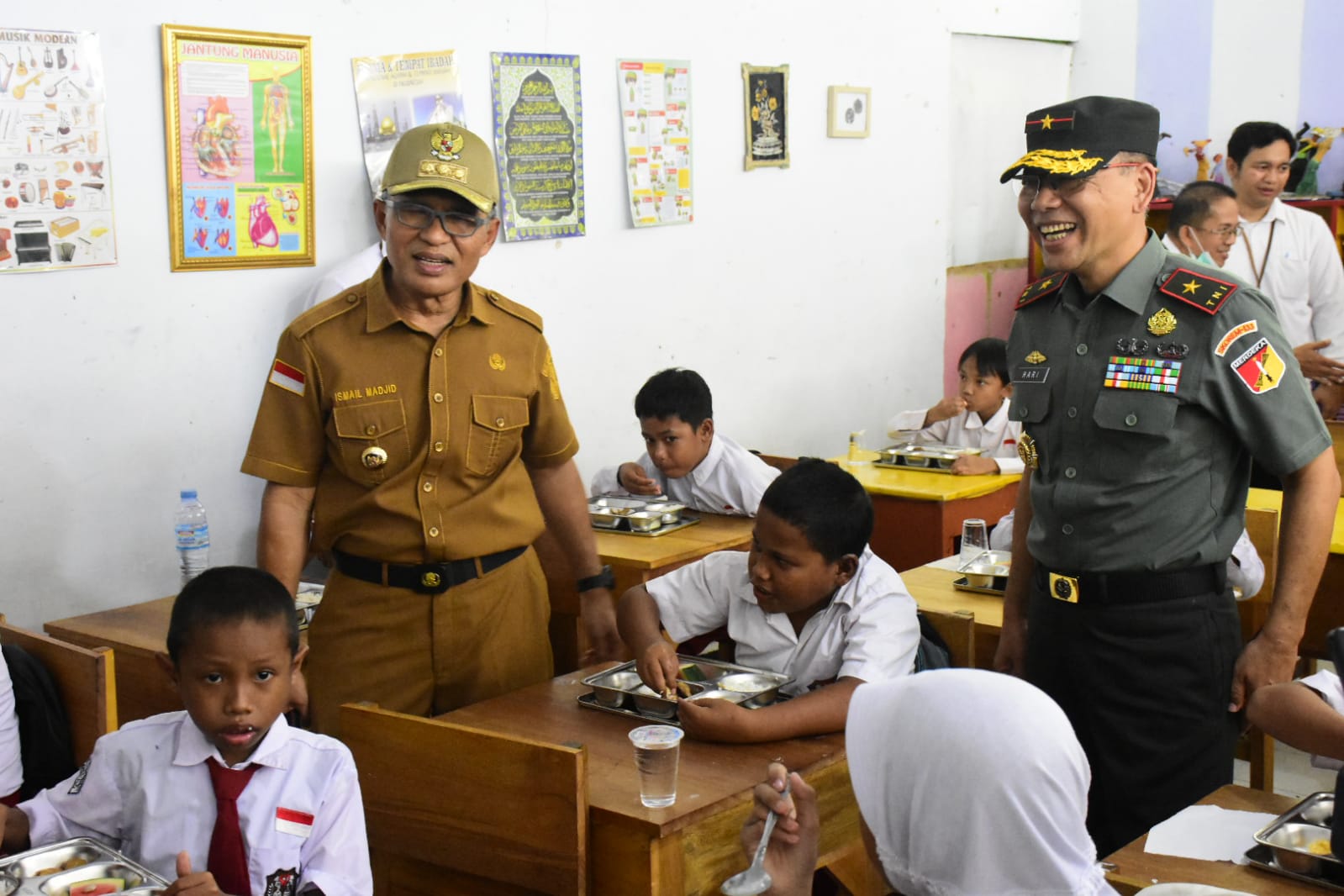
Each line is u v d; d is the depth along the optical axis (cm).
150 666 276
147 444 350
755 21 513
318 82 379
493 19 423
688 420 361
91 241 335
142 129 343
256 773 173
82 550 339
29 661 224
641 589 248
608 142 465
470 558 238
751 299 527
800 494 219
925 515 405
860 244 575
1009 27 637
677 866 182
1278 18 614
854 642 222
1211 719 215
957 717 124
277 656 168
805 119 540
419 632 236
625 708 224
